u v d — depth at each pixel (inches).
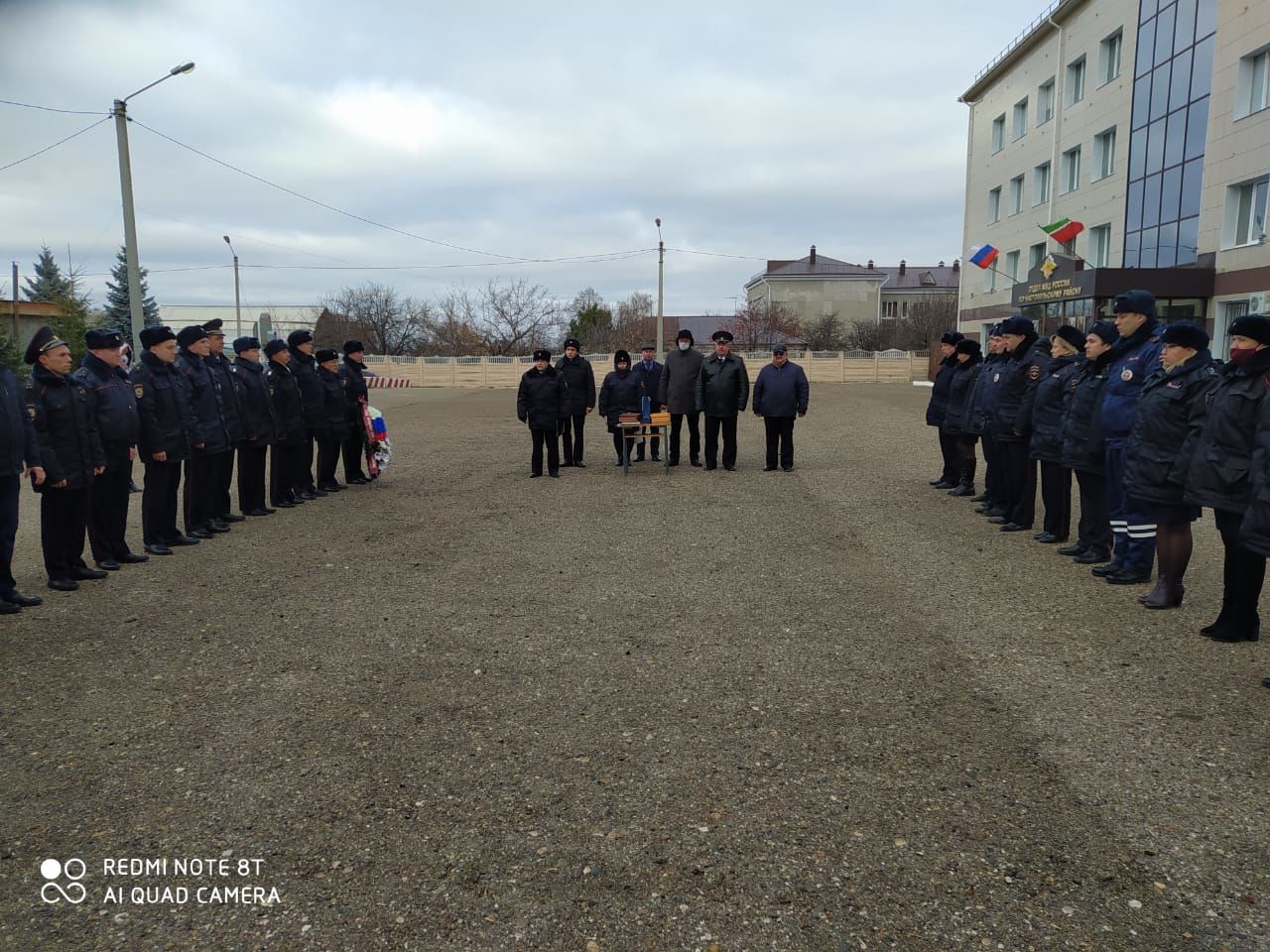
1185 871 108.6
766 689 167.9
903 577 247.1
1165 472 204.7
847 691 166.4
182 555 286.7
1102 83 950.4
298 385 384.2
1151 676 170.1
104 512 268.4
